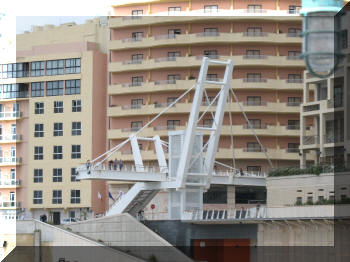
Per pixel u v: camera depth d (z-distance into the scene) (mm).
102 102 101500
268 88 94188
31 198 102188
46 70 103688
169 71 97688
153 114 96688
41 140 102688
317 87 78438
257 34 95000
